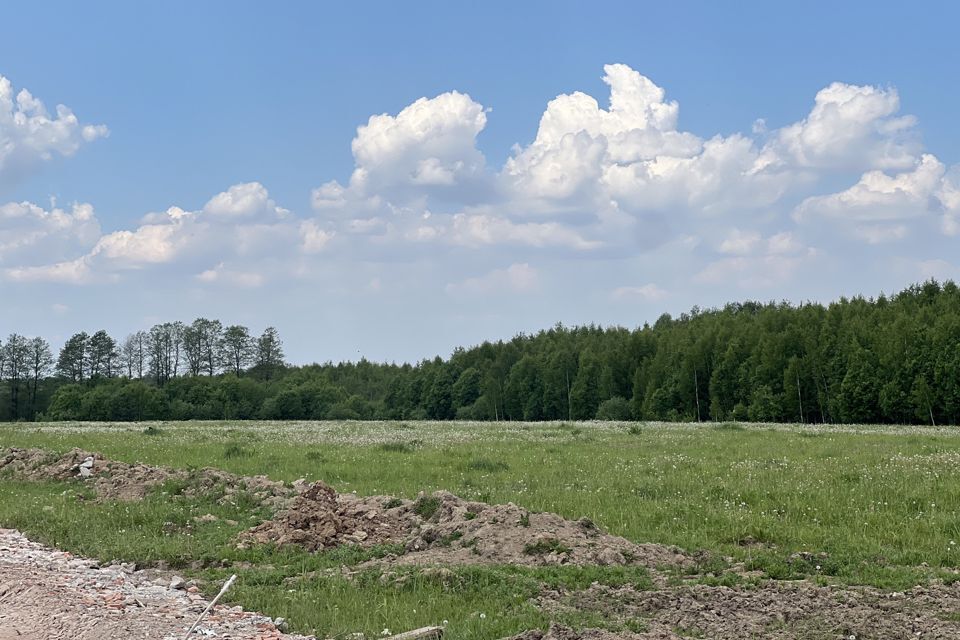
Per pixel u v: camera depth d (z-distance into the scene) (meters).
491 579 11.15
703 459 24.61
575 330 128.00
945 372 65.12
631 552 12.63
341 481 21.30
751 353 80.94
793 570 11.84
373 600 10.41
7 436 37.59
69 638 8.28
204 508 17.11
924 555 12.63
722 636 9.02
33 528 15.09
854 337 72.38
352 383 143.88
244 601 10.32
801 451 26.53
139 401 98.38
